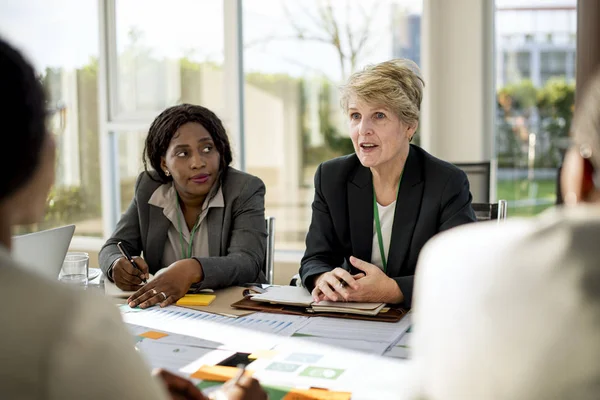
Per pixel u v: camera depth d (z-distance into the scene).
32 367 0.57
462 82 3.77
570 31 3.59
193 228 2.28
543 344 0.68
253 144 4.25
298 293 1.84
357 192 2.05
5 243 0.72
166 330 1.53
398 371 1.21
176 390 0.93
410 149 2.09
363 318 1.61
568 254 0.70
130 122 4.50
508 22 3.70
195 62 4.31
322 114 4.08
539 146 3.72
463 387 0.71
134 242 2.34
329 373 1.21
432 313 0.76
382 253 2.01
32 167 0.70
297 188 4.18
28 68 0.70
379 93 1.88
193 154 2.20
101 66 4.52
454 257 0.77
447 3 3.75
